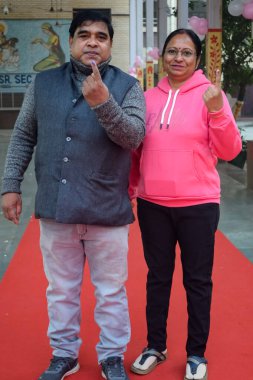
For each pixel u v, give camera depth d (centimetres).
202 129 276
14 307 390
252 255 518
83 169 258
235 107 1334
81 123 256
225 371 299
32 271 470
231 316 371
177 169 276
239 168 1098
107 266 273
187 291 289
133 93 262
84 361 310
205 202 278
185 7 1276
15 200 275
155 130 281
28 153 278
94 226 266
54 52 2231
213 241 285
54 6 2200
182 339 338
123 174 268
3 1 2170
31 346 331
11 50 2206
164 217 286
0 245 559
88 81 232
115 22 2267
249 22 1168
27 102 274
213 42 1036
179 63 279
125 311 284
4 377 295
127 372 298
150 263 295
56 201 261
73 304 286
